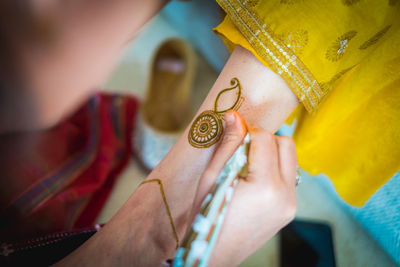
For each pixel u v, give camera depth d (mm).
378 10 280
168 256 317
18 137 491
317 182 733
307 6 276
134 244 318
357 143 412
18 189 524
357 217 649
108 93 813
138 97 920
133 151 792
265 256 638
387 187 521
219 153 282
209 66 978
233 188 270
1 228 506
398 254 566
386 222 564
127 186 756
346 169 440
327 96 390
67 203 609
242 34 297
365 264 620
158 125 813
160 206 318
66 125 631
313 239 636
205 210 254
